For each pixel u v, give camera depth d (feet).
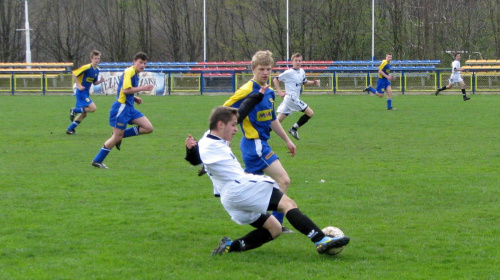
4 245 21.17
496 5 159.02
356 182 32.53
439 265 19.20
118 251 20.66
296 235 23.04
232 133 19.74
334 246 19.42
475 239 22.03
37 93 120.98
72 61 186.50
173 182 32.78
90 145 47.62
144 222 24.48
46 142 49.26
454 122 63.21
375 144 47.78
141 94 114.32
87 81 54.29
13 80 118.83
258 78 23.59
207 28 181.88
